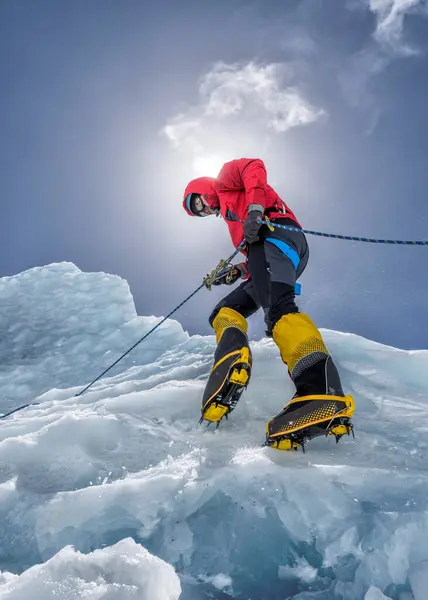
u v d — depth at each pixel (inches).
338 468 73.1
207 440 89.4
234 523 69.0
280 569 64.7
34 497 72.2
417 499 67.9
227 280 122.0
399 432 91.0
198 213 125.6
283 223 107.4
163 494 70.9
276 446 82.7
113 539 68.1
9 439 86.3
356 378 115.6
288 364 91.2
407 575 59.7
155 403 102.0
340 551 64.0
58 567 52.5
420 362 117.9
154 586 51.9
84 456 83.7
